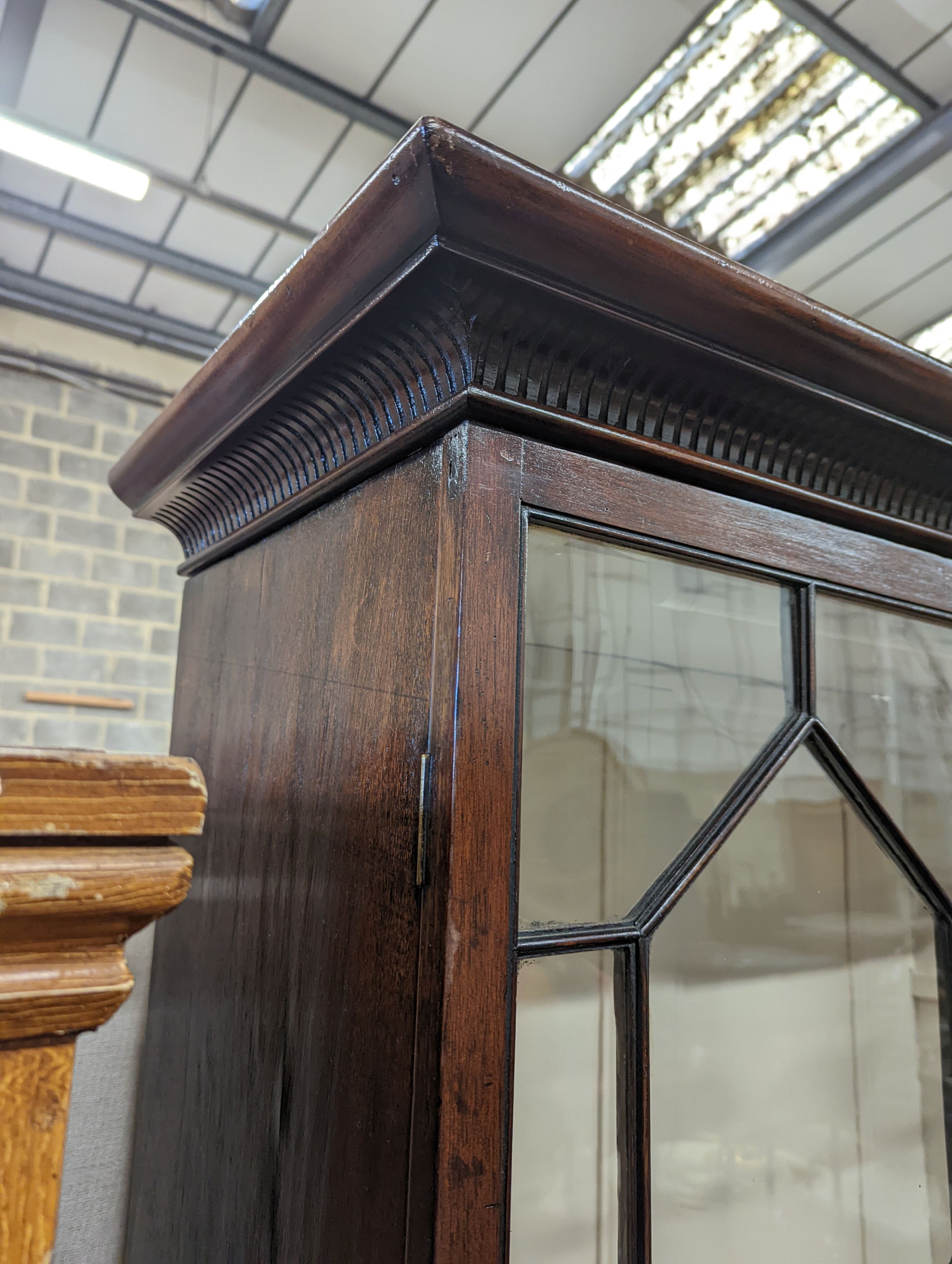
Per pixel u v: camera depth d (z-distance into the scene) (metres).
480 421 0.35
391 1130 0.32
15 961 0.18
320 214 2.56
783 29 1.87
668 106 2.09
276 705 0.48
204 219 2.61
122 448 3.12
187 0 1.87
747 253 2.53
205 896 0.54
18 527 2.92
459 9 1.87
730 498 0.44
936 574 0.54
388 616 0.38
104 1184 0.59
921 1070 0.50
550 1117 0.35
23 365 2.96
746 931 0.44
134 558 3.09
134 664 3.04
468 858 0.32
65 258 2.81
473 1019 0.31
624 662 0.40
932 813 0.53
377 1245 0.32
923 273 2.66
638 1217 0.37
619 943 0.38
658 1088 0.39
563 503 0.37
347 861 0.38
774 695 0.46
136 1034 0.62
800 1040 0.45
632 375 0.38
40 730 2.86
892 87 1.95
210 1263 0.46
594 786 0.38
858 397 0.44
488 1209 0.30
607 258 0.33
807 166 2.23
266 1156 0.42
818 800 0.48
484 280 0.32
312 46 1.97
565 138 2.22
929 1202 0.49
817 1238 0.44
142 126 2.23
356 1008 0.36
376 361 0.38
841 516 0.49
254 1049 0.45
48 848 0.19
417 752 0.34
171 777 0.20
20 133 2.02
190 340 3.19
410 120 2.17
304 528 0.48
